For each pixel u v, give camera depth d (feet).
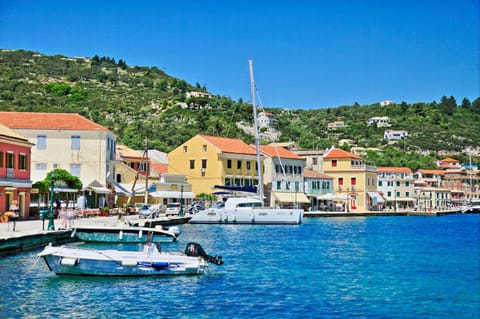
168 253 118.32
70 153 268.41
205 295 96.43
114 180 290.35
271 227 258.78
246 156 364.58
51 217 152.25
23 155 204.03
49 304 86.79
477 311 90.79
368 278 118.21
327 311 88.43
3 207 188.96
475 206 588.91
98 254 107.14
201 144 354.54
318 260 143.23
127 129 574.97
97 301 89.92
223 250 160.25
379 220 367.04
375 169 477.77
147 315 82.79
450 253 165.58
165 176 323.16
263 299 94.73
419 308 92.22
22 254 126.62
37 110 615.16
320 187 429.38
